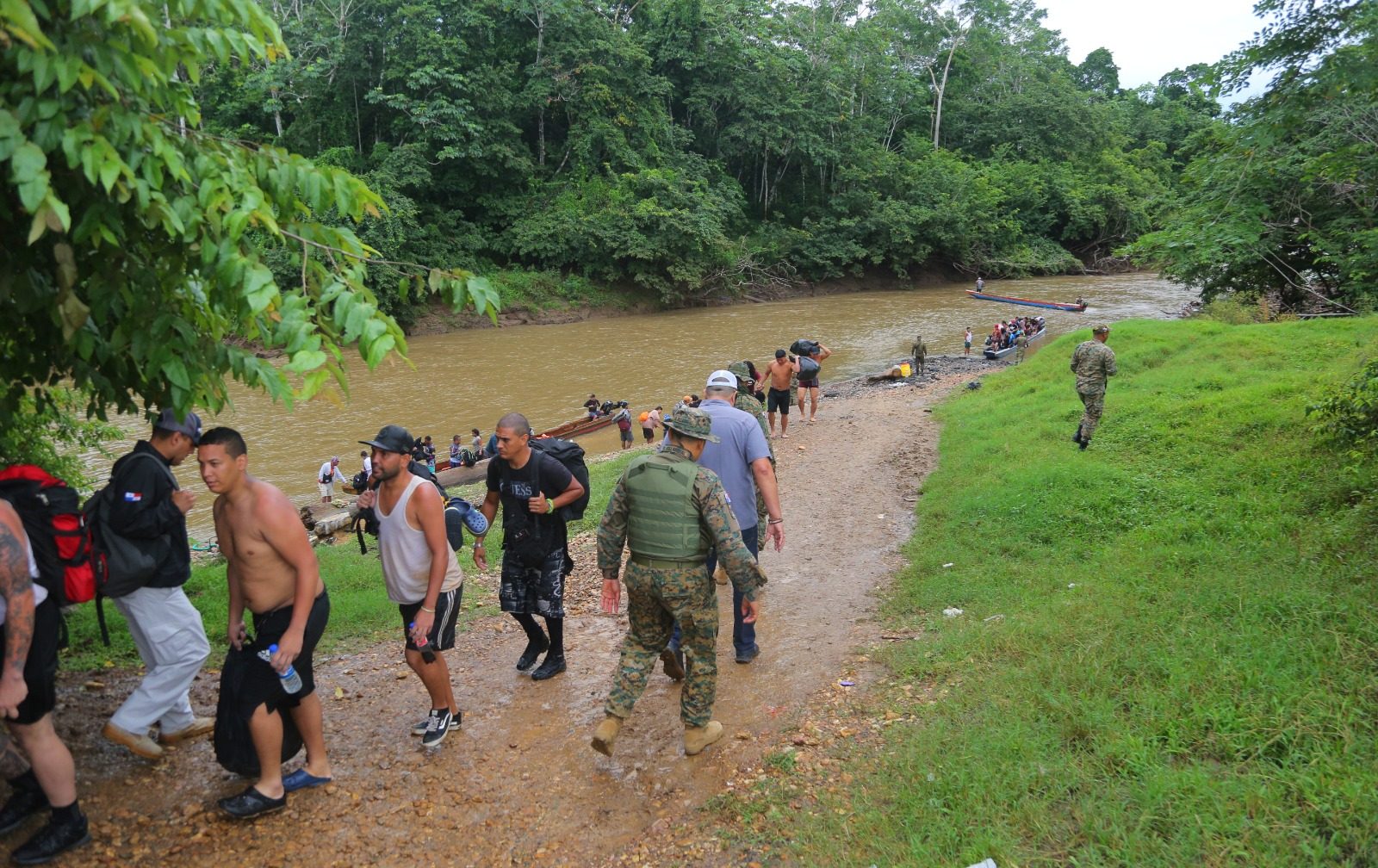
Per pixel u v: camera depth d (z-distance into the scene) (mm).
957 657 5145
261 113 44844
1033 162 71562
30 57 2660
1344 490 6602
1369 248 9805
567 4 46875
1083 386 10305
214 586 7840
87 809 4012
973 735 4098
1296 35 7160
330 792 4250
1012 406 14180
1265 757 3559
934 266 62969
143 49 3074
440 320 40094
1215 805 3229
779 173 59750
